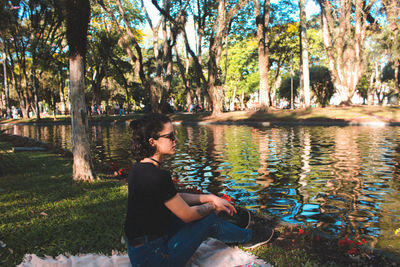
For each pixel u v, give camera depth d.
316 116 23.97
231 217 3.41
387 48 32.28
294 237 3.46
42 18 34.06
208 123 27.30
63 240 3.45
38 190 5.67
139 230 2.12
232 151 10.83
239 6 26.84
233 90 57.41
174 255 2.17
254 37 37.47
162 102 31.30
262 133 17.00
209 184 6.43
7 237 3.54
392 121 20.58
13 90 51.09
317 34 44.50
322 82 40.59
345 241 3.17
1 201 5.02
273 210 4.76
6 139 14.90
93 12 34.06
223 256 2.85
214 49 28.61
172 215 2.38
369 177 6.67
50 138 17.55
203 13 34.78
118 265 2.77
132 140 2.20
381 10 26.81
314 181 6.46
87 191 5.50
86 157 6.45
